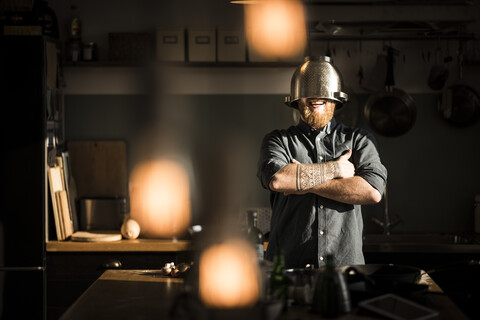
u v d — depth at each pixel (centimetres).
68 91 397
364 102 401
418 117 403
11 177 342
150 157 400
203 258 162
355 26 373
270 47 383
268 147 261
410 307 172
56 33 370
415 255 341
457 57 400
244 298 156
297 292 185
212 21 399
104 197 397
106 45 397
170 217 355
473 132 404
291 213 252
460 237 384
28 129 341
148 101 398
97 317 177
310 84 244
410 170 404
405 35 388
